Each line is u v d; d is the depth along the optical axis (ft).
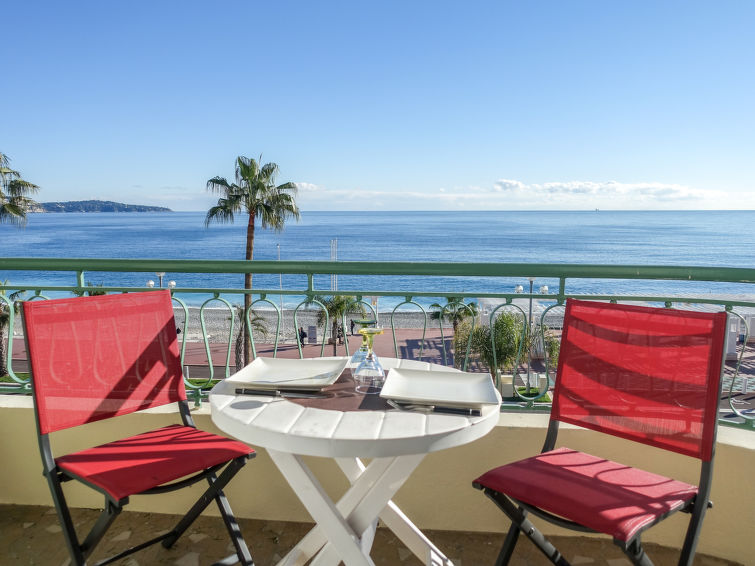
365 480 4.46
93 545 4.55
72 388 5.18
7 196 65.21
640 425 4.90
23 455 7.14
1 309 53.26
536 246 271.28
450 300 7.14
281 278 156.46
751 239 310.04
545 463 4.96
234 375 4.90
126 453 5.06
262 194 64.08
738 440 5.99
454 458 6.66
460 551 6.37
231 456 5.10
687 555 4.31
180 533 6.06
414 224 570.46
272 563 6.11
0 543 6.42
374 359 4.68
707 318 4.54
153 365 5.93
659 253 237.04
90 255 239.50
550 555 4.55
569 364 5.49
